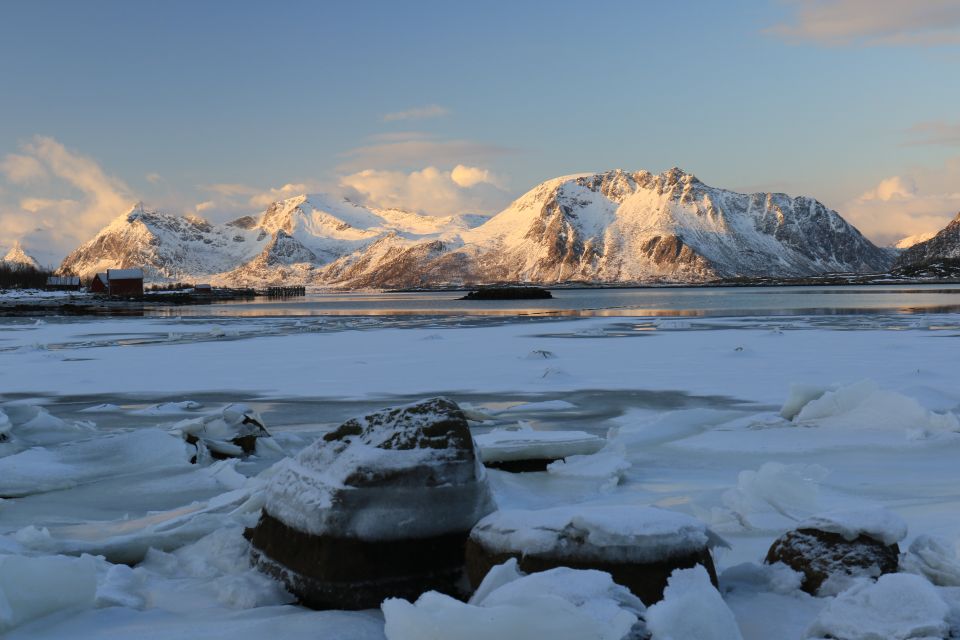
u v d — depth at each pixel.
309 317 66.31
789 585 4.28
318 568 4.38
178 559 5.36
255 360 26.17
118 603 4.38
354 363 24.55
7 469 8.47
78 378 21.47
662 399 15.90
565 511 4.21
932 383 17.16
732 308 71.00
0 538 5.45
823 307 68.81
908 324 40.84
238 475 8.55
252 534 5.30
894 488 7.49
